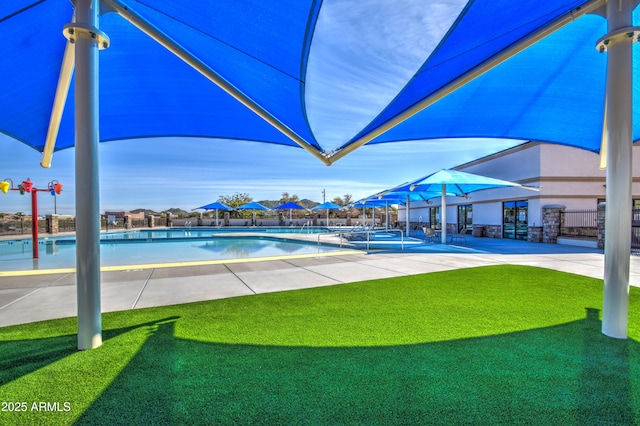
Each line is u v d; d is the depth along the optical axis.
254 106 4.06
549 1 3.23
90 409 2.38
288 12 2.94
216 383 2.75
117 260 12.34
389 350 3.41
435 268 8.52
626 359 3.16
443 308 4.92
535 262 9.52
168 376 2.87
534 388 2.66
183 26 3.65
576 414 2.31
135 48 4.22
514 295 5.68
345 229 28.55
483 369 2.99
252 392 2.62
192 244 19.22
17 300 5.38
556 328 4.04
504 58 3.66
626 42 3.50
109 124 5.91
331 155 4.89
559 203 16.66
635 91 4.72
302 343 3.61
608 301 3.75
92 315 3.42
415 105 4.02
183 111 5.54
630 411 2.34
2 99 4.81
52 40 3.91
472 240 18.17
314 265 9.09
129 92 5.01
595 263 9.27
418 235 23.25
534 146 17.17
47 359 3.18
